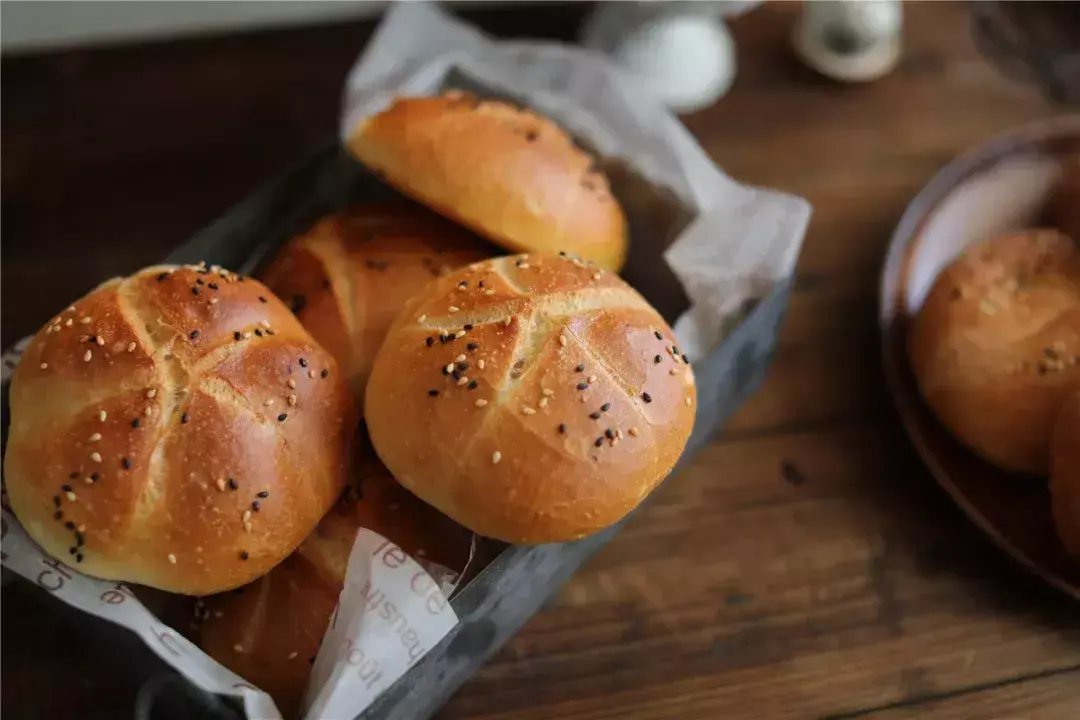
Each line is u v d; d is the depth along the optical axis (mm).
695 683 405
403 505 395
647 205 470
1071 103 552
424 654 360
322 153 456
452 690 398
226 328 370
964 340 430
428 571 375
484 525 365
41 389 364
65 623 406
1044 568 408
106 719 395
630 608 418
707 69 547
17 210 503
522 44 486
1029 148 494
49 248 492
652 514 437
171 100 542
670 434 374
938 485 429
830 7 543
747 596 421
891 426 458
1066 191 489
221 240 438
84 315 373
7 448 368
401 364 375
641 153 464
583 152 461
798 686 404
